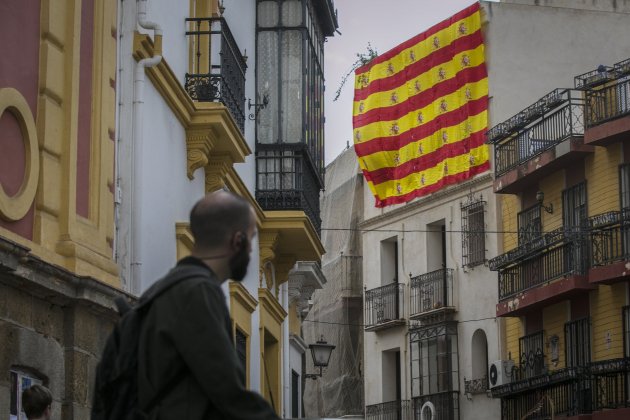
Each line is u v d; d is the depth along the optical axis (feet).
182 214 57.31
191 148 57.98
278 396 84.64
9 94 38.04
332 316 187.21
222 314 18.02
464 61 156.15
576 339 131.03
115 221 48.11
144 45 49.96
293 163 76.79
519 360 141.38
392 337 164.96
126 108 49.11
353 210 186.70
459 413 152.25
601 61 155.53
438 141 158.30
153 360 17.92
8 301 37.17
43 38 41.50
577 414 125.18
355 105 168.25
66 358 41.50
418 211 162.09
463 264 153.48
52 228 41.24
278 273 84.07
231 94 61.72
